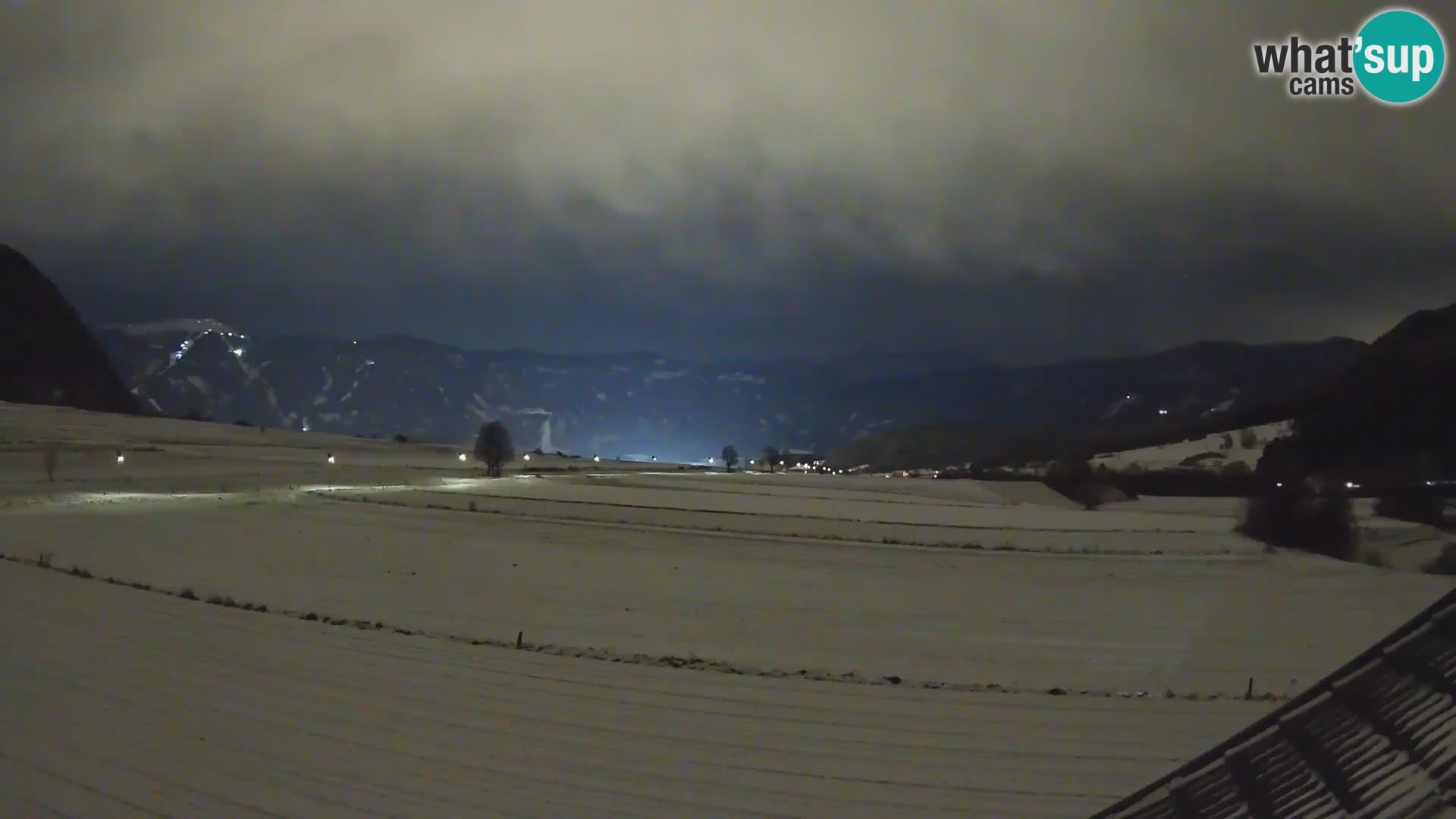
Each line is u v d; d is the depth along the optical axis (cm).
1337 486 5719
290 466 10156
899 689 2256
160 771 1612
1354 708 667
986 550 4981
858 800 1555
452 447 15900
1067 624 3173
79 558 4012
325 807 1480
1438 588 3931
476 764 1678
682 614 3222
